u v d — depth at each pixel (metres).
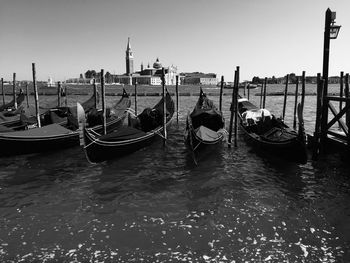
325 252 6.64
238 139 17.72
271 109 39.09
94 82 23.20
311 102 50.62
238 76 15.16
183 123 25.62
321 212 8.39
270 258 6.47
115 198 9.52
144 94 71.06
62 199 9.44
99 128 17.39
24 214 8.42
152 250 6.77
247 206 8.85
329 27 11.65
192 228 7.66
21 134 13.48
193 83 186.00
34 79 17.16
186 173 11.83
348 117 14.13
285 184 10.49
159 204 9.06
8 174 11.70
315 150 12.63
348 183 10.40
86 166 12.70
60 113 20.14
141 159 13.73
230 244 6.97
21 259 6.45
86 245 6.97
